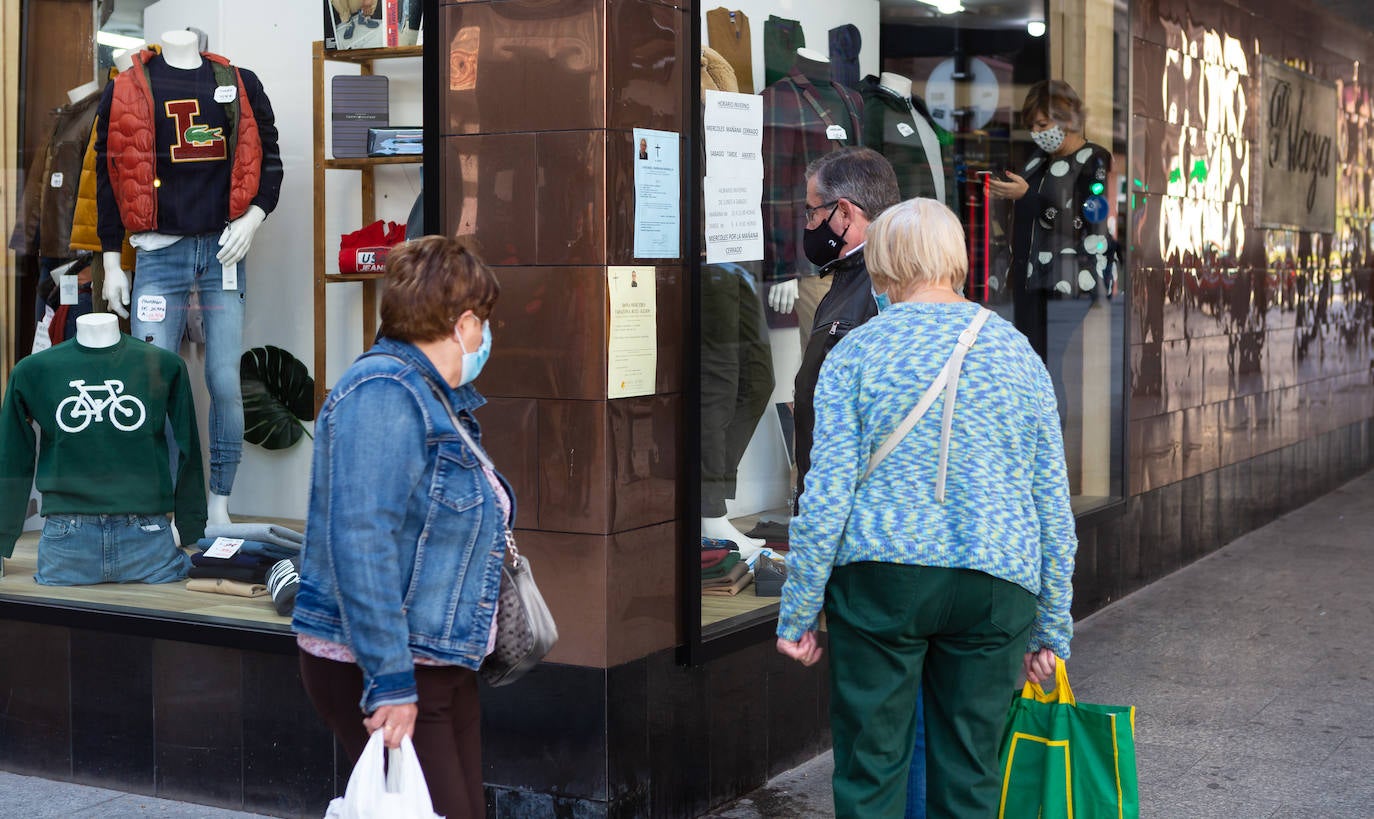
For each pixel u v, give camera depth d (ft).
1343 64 34.17
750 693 14.30
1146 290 23.88
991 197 20.06
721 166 13.83
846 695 9.96
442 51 12.69
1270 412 30.58
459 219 12.71
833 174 13.74
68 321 15.17
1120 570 23.48
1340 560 26.76
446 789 9.03
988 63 19.42
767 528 14.42
